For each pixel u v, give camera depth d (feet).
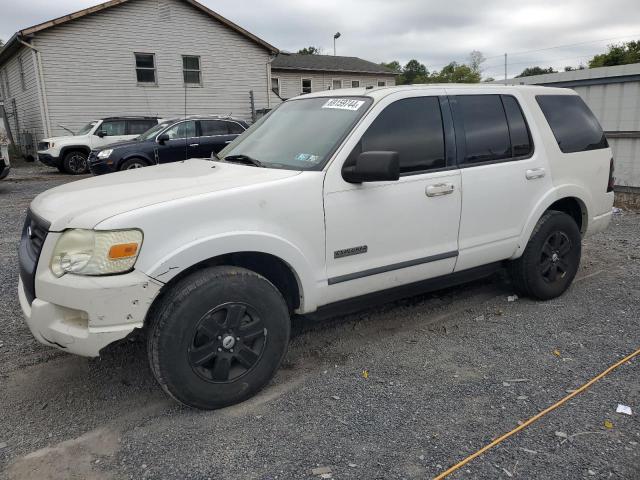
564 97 16.25
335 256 11.37
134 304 9.12
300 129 12.78
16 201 35.88
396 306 15.69
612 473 8.36
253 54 75.97
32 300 9.83
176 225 9.41
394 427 9.65
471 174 13.30
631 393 10.69
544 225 15.15
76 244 9.18
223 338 9.96
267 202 10.34
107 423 9.97
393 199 12.00
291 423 9.84
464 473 8.39
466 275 14.12
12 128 77.77
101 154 42.09
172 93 70.44
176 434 9.57
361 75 120.37
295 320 14.30
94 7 62.54
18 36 59.62
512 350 12.75
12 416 10.23
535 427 9.58
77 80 63.93
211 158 13.83
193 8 69.92
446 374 11.62
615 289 16.94
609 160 16.98
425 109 12.88
